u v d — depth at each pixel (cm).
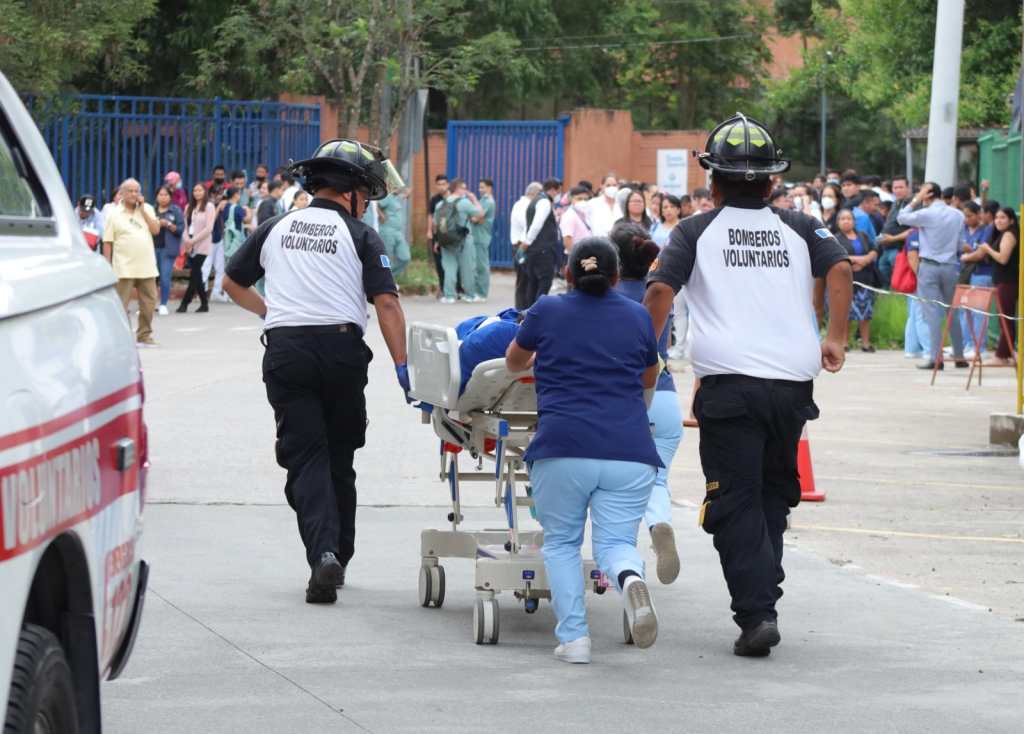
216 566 1101
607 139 5219
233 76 4397
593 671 855
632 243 1077
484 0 5719
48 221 567
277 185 3394
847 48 4744
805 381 890
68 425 491
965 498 1435
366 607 998
